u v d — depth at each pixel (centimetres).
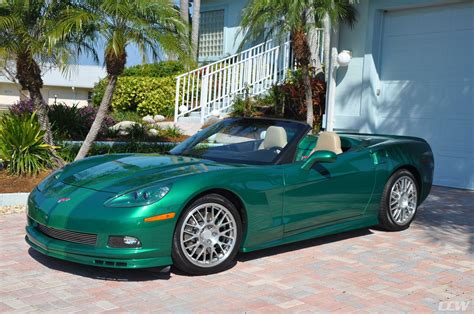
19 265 488
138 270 478
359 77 1128
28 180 802
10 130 832
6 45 784
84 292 427
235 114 1342
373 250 569
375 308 409
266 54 1412
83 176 505
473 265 526
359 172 592
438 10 1027
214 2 1833
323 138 599
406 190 657
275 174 513
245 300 418
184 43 823
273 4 972
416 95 1063
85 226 438
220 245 475
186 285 447
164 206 438
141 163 524
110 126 1254
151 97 1623
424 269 509
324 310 403
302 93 1261
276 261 521
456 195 920
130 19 757
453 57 1008
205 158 564
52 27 760
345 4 1084
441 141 1027
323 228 566
